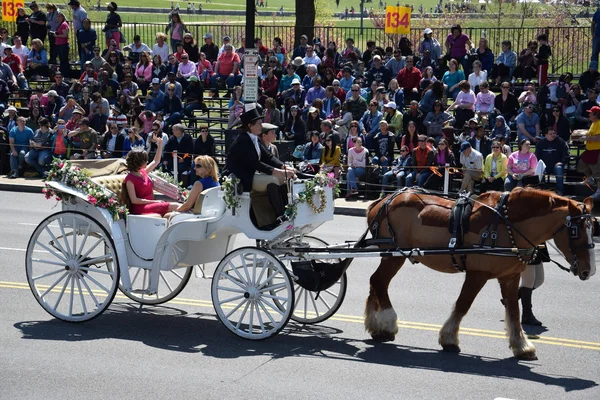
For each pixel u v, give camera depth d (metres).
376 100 28.78
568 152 25.73
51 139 30.36
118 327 13.26
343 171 27.61
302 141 28.56
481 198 12.28
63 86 34.06
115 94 33.59
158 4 134.00
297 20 38.41
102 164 14.45
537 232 11.70
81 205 13.68
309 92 30.69
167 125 31.25
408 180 25.64
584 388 10.54
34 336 12.65
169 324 13.50
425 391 10.38
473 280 12.03
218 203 13.05
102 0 129.50
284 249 13.05
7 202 26.67
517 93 31.62
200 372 11.06
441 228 12.21
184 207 13.63
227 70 34.94
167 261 13.05
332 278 12.92
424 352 12.14
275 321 13.62
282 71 33.81
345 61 34.34
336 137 26.33
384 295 12.78
